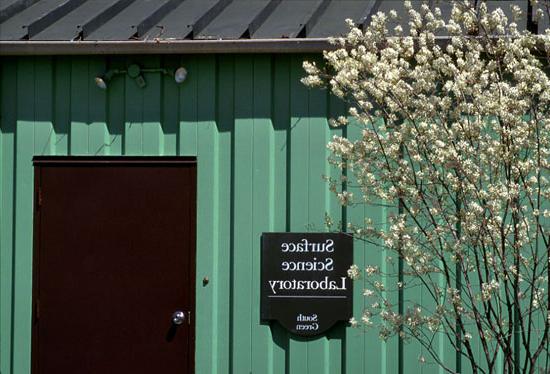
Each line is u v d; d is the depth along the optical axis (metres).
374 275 6.72
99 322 7.07
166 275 7.02
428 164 5.42
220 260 6.97
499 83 5.32
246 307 6.91
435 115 5.48
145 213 7.05
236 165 6.96
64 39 7.10
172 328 7.00
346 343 6.80
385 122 6.14
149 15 7.20
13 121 7.23
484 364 6.52
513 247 5.36
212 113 7.01
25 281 7.14
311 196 6.86
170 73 7.05
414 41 6.11
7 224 7.20
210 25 7.23
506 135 5.24
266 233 6.89
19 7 7.73
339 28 7.10
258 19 7.12
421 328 6.31
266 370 6.88
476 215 5.24
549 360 6.29
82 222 7.11
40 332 7.12
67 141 7.17
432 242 5.40
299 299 6.84
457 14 5.58
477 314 5.40
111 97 7.14
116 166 7.09
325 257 6.82
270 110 6.94
